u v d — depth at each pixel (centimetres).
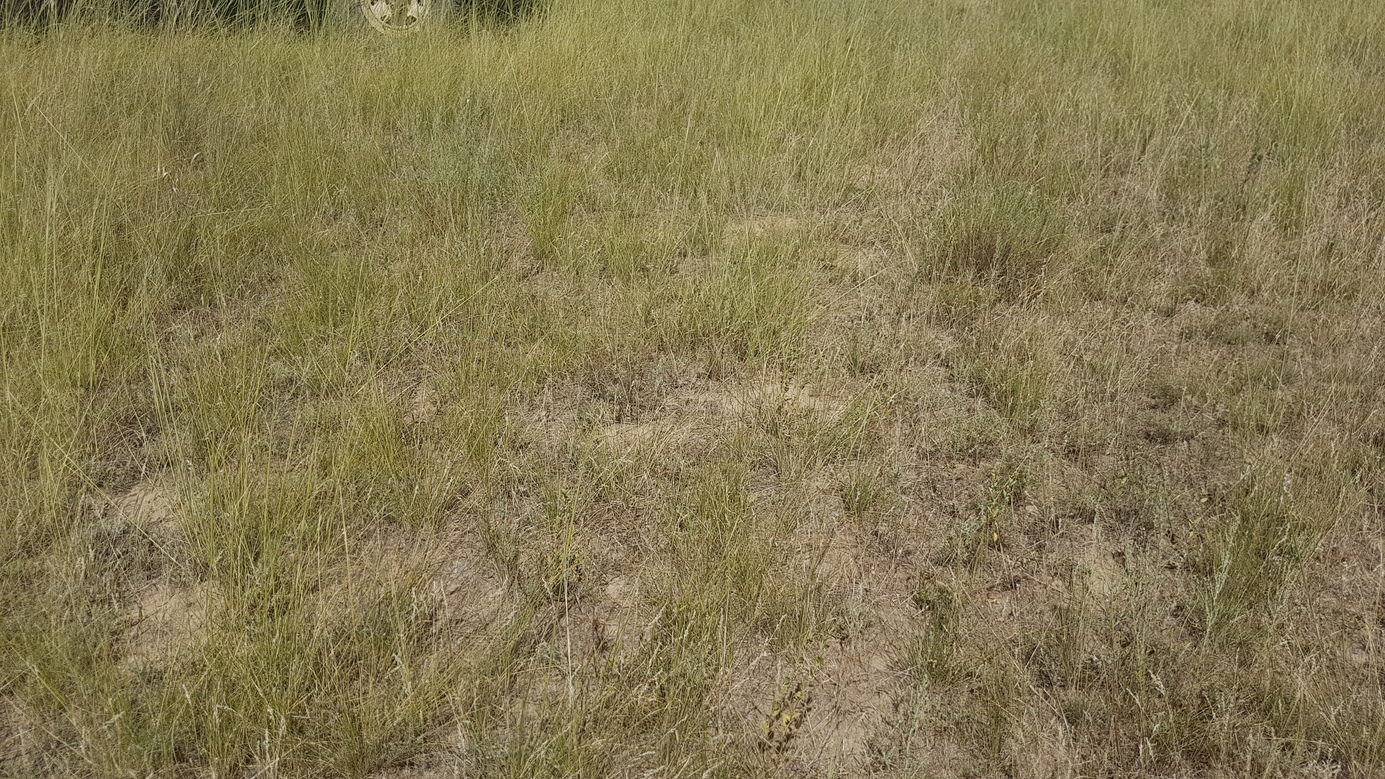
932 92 787
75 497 350
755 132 682
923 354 463
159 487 361
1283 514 346
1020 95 765
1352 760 269
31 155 566
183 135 643
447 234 526
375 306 462
